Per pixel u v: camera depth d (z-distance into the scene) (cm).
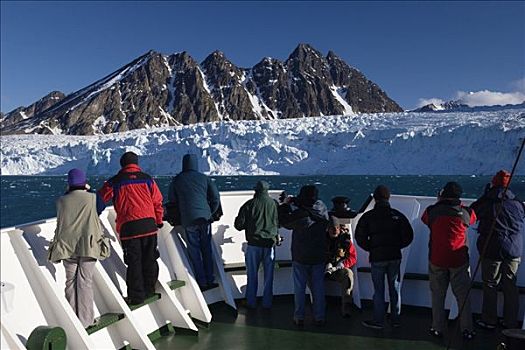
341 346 359
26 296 295
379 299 393
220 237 504
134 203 353
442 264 369
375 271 394
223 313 432
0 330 258
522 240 408
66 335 292
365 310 444
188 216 419
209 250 439
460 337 375
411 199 495
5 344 258
